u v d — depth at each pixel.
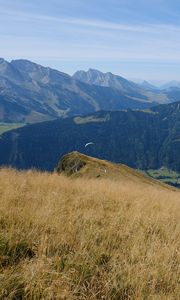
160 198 16.08
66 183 16.12
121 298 6.18
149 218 10.43
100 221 9.79
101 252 7.42
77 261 6.90
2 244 7.12
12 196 10.73
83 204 11.74
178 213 12.50
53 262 6.79
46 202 10.55
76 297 5.76
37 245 7.29
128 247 8.10
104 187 16.86
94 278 6.50
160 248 8.08
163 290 6.64
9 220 8.38
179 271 7.18
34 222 8.48
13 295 5.63
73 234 8.02
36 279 5.97
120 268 6.89
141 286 6.39
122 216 10.34
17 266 6.45
